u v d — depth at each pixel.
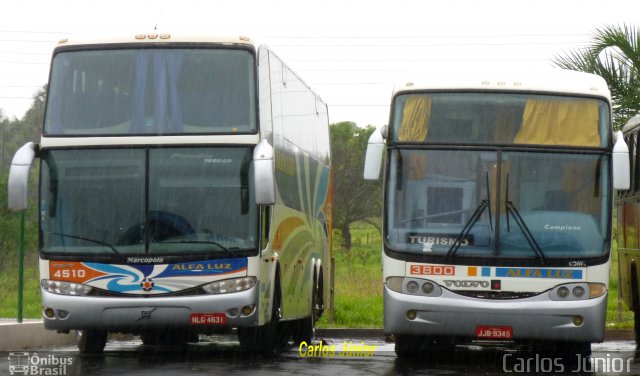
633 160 41.38
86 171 32.84
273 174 33.22
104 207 32.59
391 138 32.16
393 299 31.08
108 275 32.22
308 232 43.25
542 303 30.70
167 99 32.97
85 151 32.91
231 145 32.53
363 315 53.16
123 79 33.19
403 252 31.20
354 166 150.75
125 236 32.38
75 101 33.25
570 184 31.50
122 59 33.31
